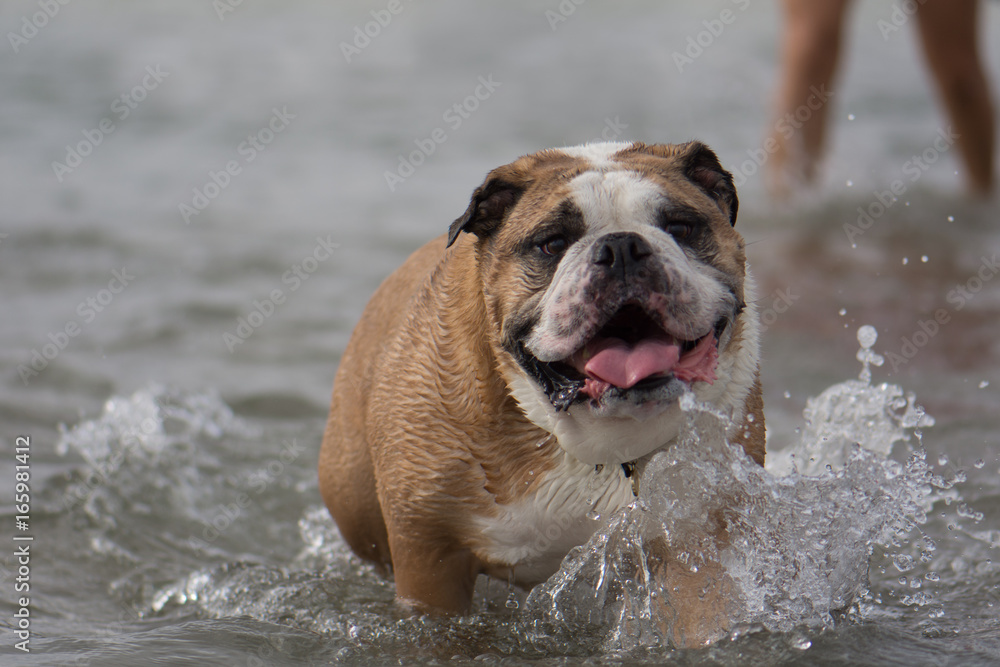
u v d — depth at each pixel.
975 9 18.58
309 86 28.12
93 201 19.69
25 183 20.67
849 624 6.96
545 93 26.98
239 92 27.45
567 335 6.24
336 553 9.21
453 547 7.20
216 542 9.51
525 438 6.88
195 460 11.02
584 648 6.99
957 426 10.71
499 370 6.82
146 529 9.61
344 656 6.85
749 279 7.24
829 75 18.91
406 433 7.06
